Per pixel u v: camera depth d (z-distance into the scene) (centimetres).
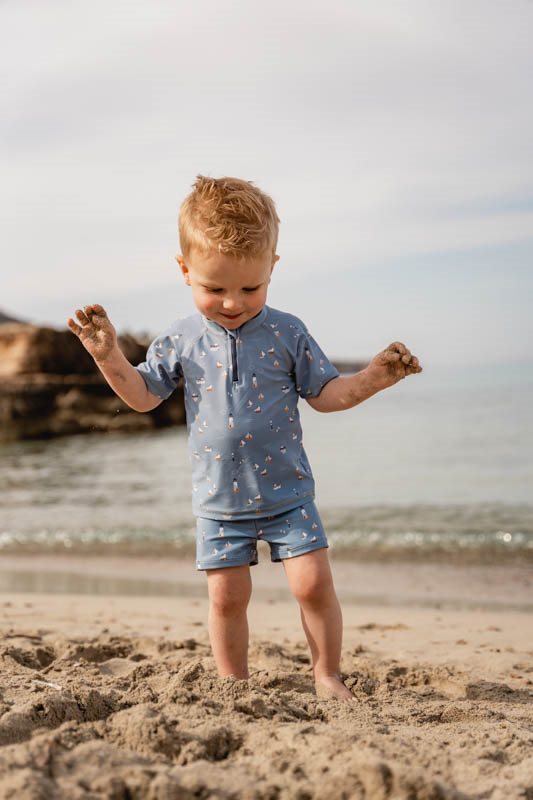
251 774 195
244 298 292
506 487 1542
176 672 321
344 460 2072
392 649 482
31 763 189
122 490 1628
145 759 200
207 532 312
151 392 318
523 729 254
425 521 1166
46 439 2780
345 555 930
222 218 283
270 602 677
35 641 460
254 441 307
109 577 848
